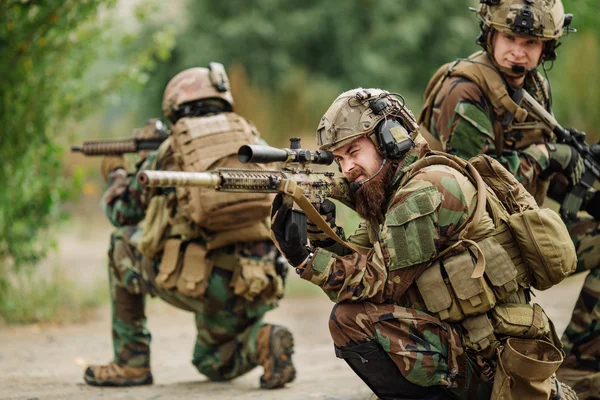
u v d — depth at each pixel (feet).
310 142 83.87
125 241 23.67
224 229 21.89
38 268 46.70
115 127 80.94
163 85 105.09
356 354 15.53
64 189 38.93
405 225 15.02
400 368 15.28
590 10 56.29
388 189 15.74
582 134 20.35
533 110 19.80
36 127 37.47
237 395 21.70
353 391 22.06
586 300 20.04
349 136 15.46
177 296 22.88
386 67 107.86
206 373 24.09
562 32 19.75
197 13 108.47
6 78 36.35
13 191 37.04
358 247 16.79
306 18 106.11
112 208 24.16
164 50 41.88
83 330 35.12
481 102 19.27
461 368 15.39
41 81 37.11
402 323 15.29
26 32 36.50
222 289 22.54
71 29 37.35
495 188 16.01
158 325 37.52
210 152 21.77
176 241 22.47
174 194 22.34
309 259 15.26
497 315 15.33
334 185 15.67
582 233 20.36
